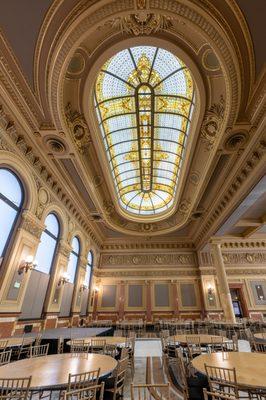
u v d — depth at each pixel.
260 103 5.91
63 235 9.64
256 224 11.86
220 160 8.31
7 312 5.91
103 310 14.14
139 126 9.55
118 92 7.83
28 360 3.35
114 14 4.63
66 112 6.61
